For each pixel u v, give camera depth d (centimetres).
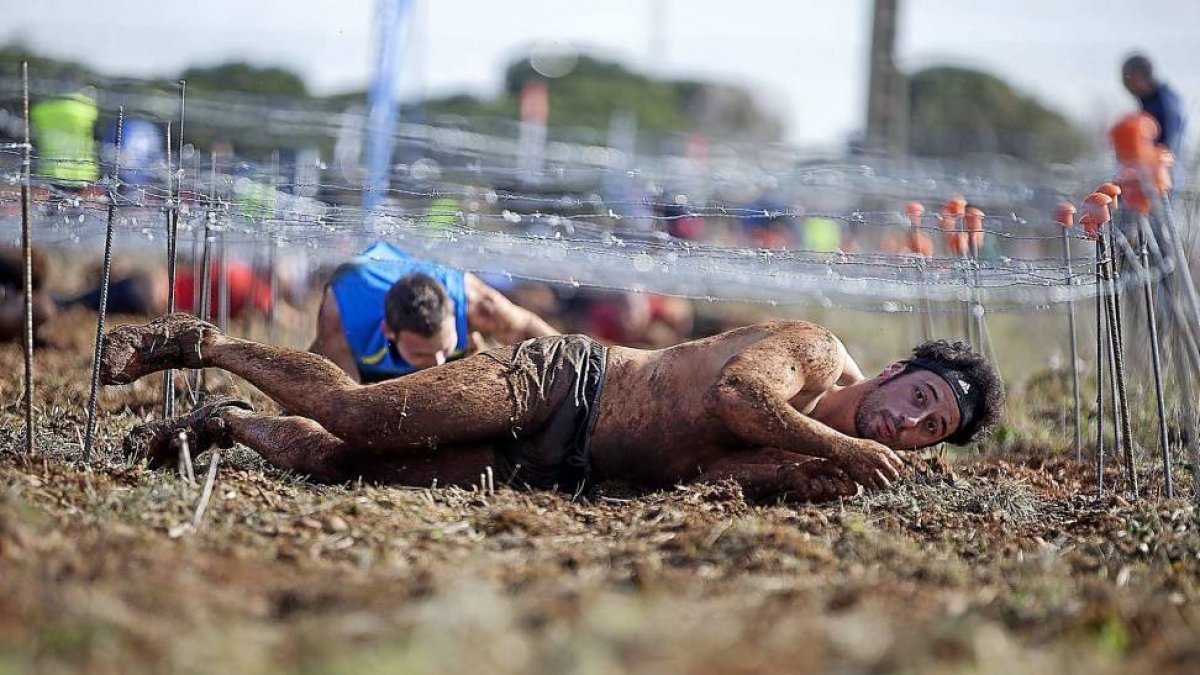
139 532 966
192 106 3534
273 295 2036
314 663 704
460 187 2409
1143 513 1227
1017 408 1822
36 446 1305
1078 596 895
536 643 733
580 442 1307
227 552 939
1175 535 1162
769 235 3050
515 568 925
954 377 1336
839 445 1234
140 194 1602
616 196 2864
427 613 752
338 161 3175
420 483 1277
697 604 819
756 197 3250
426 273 1659
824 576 933
